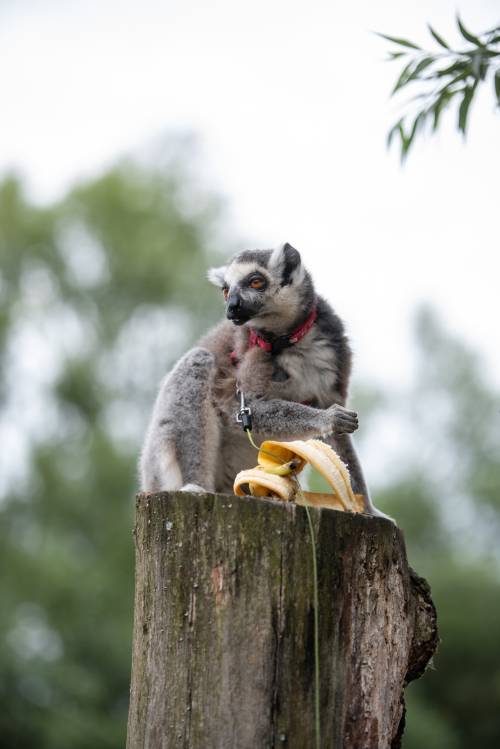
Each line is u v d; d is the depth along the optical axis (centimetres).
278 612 604
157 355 3678
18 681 2772
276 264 989
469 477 4378
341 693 609
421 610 704
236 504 617
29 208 3881
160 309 3728
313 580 609
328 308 1037
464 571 3550
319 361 997
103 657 2964
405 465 4291
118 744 2684
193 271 3791
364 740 612
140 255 3709
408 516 4041
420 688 3356
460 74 838
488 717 3297
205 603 612
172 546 628
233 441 1038
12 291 3772
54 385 3594
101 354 3694
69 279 3762
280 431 953
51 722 2677
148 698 625
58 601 2994
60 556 3117
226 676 599
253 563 609
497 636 3397
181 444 995
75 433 3578
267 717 593
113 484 3275
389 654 635
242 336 1027
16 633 2862
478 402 4638
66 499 3297
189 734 599
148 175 4112
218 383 1016
